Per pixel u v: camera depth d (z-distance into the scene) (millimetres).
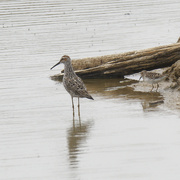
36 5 33875
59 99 17156
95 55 22656
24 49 24328
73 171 11180
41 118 15094
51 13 31609
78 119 14844
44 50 24031
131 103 16109
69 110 15852
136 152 12008
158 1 35438
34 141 13141
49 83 19344
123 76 19953
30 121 14828
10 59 22781
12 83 19297
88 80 19719
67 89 15703
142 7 33406
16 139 13328
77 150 12391
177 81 17406
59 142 13008
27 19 30266
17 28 28328
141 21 29422
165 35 25906
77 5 33969
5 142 13117
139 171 10984
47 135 13578
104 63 19594
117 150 12203
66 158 11922
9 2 34781
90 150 12320
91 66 19734
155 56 18750
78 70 19750
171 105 15461
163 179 10562
